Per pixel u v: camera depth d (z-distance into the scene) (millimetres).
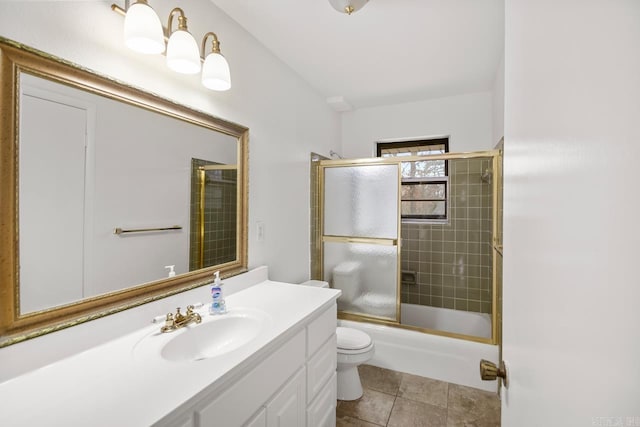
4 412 671
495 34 1800
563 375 350
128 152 1121
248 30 1768
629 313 231
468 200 2842
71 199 944
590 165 294
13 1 815
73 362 887
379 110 3172
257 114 1874
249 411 946
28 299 836
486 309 2797
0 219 779
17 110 811
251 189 1823
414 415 1770
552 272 392
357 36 1830
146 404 700
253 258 1836
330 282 2619
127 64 1113
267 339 1024
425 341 2176
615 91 252
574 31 334
